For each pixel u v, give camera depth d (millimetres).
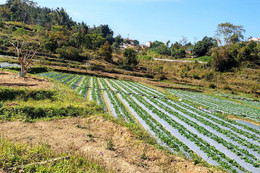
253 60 81312
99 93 33062
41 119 14711
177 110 28062
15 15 103062
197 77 75312
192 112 28266
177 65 88125
